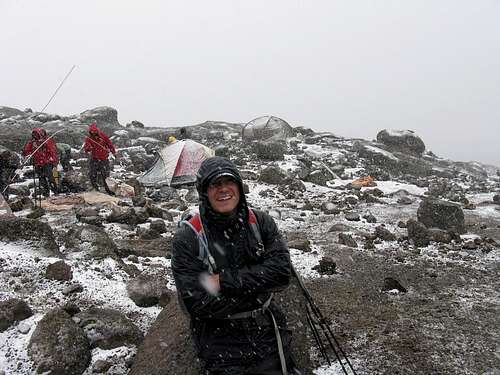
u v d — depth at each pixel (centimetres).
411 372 440
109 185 1298
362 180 1684
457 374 438
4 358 391
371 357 466
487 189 1861
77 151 2059
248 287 269
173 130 2903
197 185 279
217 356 272
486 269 752
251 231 286
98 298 517
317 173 1683
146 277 549
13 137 1848
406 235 959
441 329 531
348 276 703
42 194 1218
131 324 451
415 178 2089
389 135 2712
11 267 528
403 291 648
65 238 646
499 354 476
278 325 290
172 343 384
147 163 1762
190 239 279
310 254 787
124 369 408
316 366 444
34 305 471
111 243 671
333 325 535
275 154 2036
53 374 383
